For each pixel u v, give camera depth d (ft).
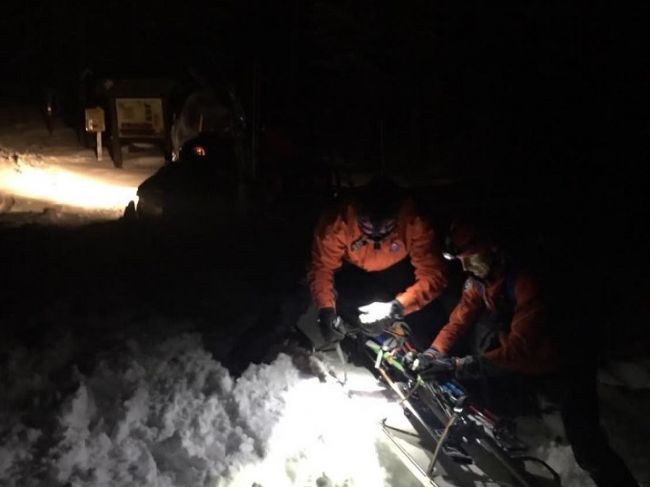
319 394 14.19
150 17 53.83
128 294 18.44
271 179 28.76
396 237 15.33
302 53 43.91
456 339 14.32
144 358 14.15
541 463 12.47
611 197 25.81
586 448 11.19
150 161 58.54
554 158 34.12
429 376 13.04
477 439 12.44
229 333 16.79
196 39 42.29
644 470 12.49
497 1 35.14
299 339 16.98
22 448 10.64
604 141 33.40
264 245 24.93
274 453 12.04
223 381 13.56
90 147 61.41
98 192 43.06
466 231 12.53
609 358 16.12
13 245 22.41
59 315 16.02
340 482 11.75
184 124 52.54
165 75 56.24
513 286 12.17
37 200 36.63
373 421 13.56
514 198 24.71
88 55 59.98
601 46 33.09
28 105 68.69
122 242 24.48
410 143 46.34
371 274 17.58
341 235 15.57
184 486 10.87
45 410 11.73
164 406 12.34
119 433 11.46
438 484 12.01
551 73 34.94
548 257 12.63
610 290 17.97
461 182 29.37
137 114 56.18
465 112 41.34
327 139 46.21
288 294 19.40
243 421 12.64
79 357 13.98
